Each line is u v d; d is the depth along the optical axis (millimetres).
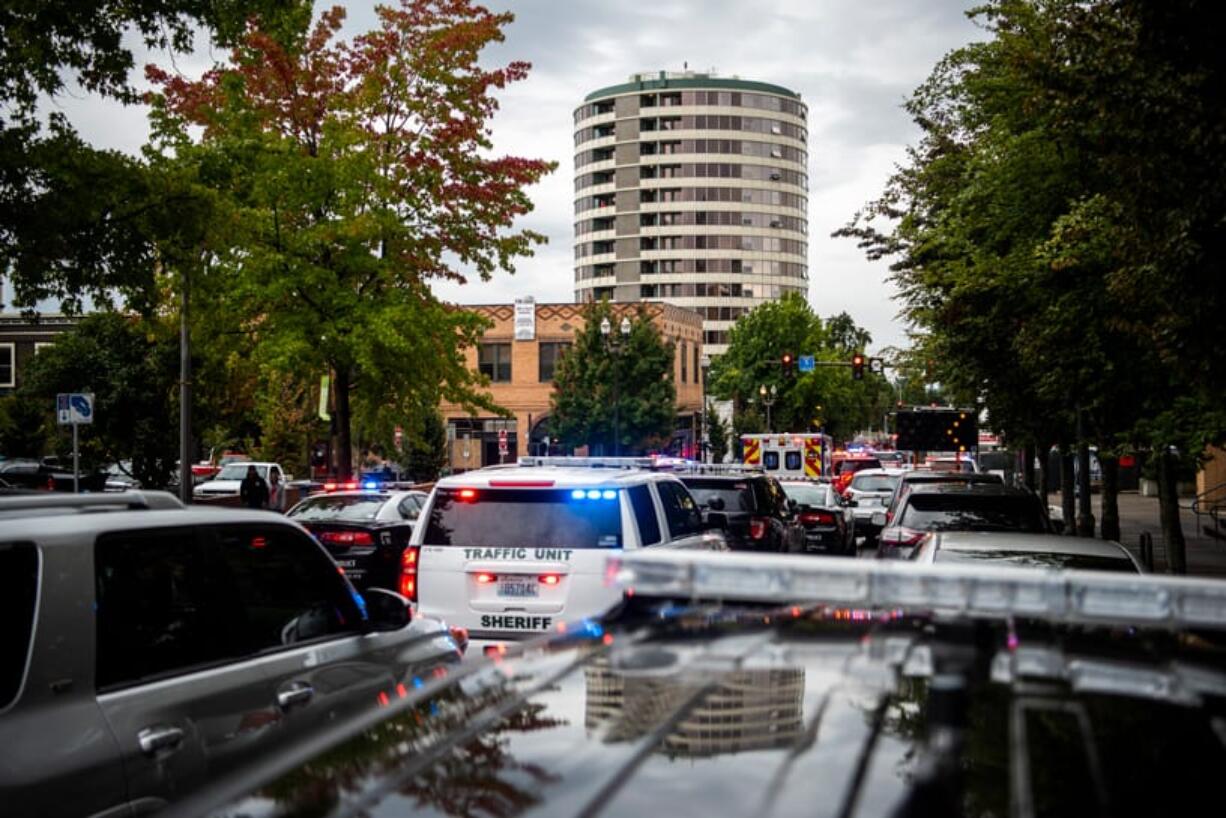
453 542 8625
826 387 94500
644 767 1962
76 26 13062
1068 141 12922
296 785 2139
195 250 15820
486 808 1895
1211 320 9203
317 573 5660
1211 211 8727
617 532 8477
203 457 56625
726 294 152875
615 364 48938
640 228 153625
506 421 66438
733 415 86125
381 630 5906
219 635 4871
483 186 27953
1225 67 8625
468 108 27500
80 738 4066
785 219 156000
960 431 31266
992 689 2119
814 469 38656
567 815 1809
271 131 26094
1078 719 1986
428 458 55500
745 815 1761
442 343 28453
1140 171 9125
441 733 2258
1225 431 13336
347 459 28000
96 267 14312
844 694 2191
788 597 2125
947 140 21094
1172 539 16828
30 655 4004
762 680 2250
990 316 17422
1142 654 2254
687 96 153250
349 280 26859
